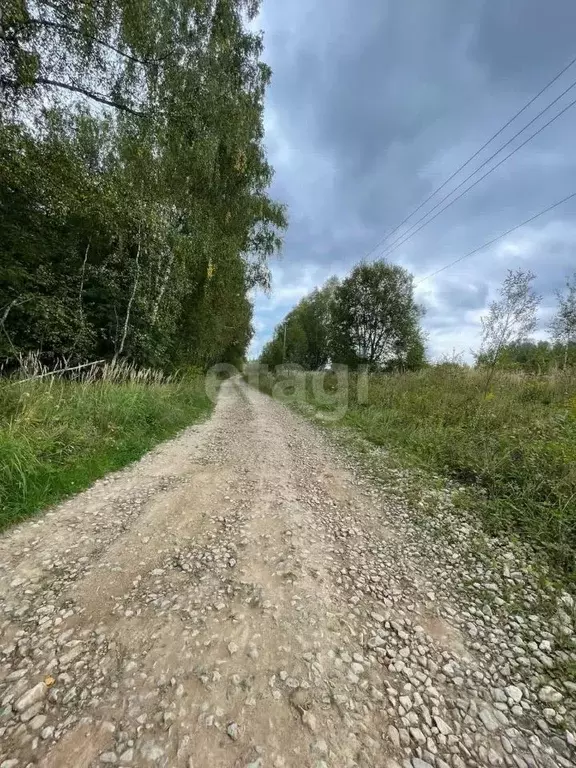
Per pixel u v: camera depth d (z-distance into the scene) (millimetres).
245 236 13352
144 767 1349
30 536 3064
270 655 1938
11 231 8164
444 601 2518
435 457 5496
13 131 6625
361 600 2475
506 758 1495
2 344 7180
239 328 23656
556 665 2008
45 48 6156
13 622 2090
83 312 9703
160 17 7066
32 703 1599
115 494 4023
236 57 9961
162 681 1734
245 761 1393
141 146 7875
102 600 2316
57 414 5176
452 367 11672
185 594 2416
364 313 18375
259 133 11531
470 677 1899
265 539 3221
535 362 11195
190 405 10898
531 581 2758
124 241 10172
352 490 4559
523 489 3998
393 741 1526
